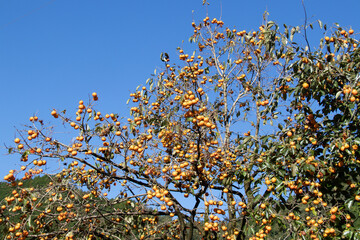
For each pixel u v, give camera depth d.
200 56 7.73
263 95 6.59
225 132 6.98
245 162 6.30
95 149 5.63
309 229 5.09
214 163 6.27
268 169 5.45
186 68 6.80
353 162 5.54
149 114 6.38
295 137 5.38
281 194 5.37
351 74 5.32
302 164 5.08
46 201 6.04
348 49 5.70
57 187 6.11
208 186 5.86
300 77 5.75
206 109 5.57
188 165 5.87
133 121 5.98
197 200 6.07
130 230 6.67
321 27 5.50
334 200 5.66
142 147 5.82
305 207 5.80
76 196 6.03
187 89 6.05
